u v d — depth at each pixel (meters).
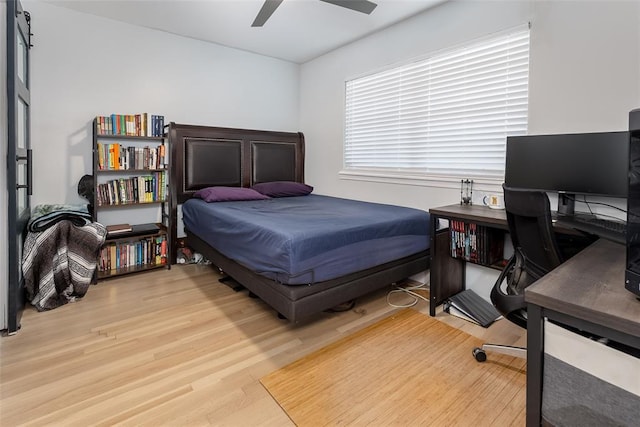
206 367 1.84
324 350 2.02
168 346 2.04
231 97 4.22
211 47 4.02
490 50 2.65
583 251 1.37
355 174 3.91
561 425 0.91
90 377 1.73
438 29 2.99
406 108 3.35
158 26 3.54
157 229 3.44
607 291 0.92
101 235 2.85
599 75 2.04
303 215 2.71
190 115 3.93
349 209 3.05
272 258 2.07
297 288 2.03
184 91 3.87
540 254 1.62
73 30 3.18
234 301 2.72
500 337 2.18
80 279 2.70
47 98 3.09
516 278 1.78
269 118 4.57
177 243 3.76
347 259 2.23
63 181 3.21
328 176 4.38
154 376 1.75
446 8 2.91
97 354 1.95
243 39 3.87
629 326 0.74
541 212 1.47
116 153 3.26
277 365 1.86
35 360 1.87
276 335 2.19
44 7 3.03
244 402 1.57
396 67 3.40
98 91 3.35
